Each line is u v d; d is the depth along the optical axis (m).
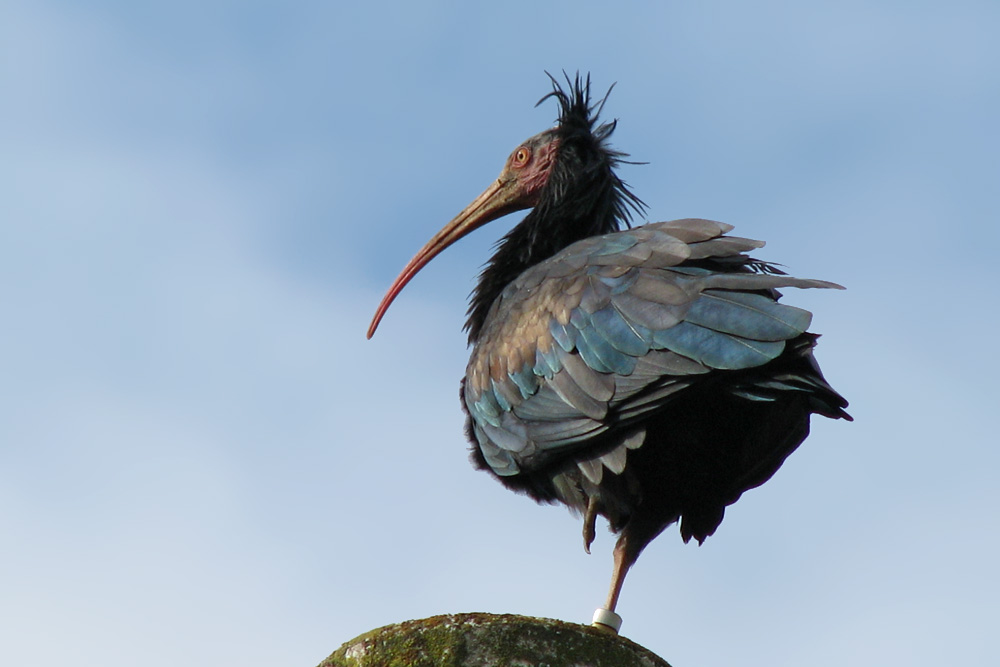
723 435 13.34
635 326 12.93
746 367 12.02
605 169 17.19
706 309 12.59
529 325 14.04
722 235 13.75
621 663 10.07
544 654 9.98
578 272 14.02
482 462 15.73
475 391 14.75
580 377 13.29
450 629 10.09
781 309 12.22
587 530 13.98
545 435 13.80
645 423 13.09
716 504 14.10
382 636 10.22
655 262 13.45
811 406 13.55
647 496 13.82
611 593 13.67
